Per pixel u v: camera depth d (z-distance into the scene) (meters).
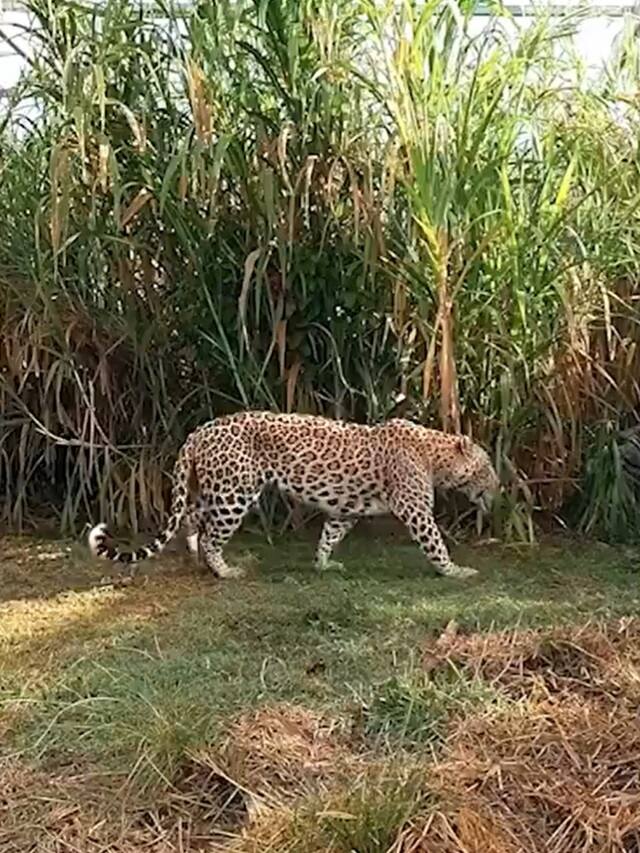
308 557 4.45
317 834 2.42
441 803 2.51
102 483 4.74
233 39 4.23
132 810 2.62
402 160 4.15
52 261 4.41
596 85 4.77
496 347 4.48
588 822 2.51
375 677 3.24
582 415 4.70
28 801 2.65
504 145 4.26
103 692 3.13
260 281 4.34
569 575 4.17
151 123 4.39
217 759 2.74
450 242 4.23
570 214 4.29
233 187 4.46
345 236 4.42
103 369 4.69
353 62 4.34
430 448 4.20
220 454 4.16
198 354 4.70
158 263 4.60
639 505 4.76
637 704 2.99
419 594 3.96
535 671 3.23
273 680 3.22
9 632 3.69
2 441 4.97
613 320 4.71
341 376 4.51
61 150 4.05
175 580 4.21
